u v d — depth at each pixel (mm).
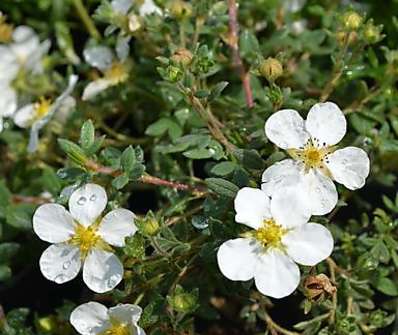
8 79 400
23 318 349
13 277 385
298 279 296
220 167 322
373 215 374
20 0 423
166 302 314
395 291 337
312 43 388
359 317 335
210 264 328
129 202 389
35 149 372
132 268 319
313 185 307
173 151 347
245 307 341
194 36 358
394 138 375
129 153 312
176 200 343
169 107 376
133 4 370
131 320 307
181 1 353
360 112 364
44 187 381
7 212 367
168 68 320
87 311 308
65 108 388
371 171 373
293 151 308
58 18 424
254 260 298
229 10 361
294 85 388
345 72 357
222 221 314
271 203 299
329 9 406
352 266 344
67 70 417
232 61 369
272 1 402
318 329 337
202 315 339
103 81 388
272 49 387
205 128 353
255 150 322
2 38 407
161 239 308
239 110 364
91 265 311
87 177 313
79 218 311
